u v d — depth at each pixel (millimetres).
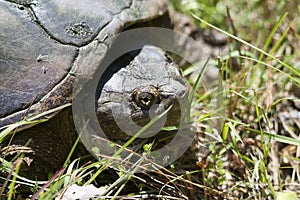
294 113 4129
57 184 3033
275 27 4168
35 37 3326
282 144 3914
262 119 3967
